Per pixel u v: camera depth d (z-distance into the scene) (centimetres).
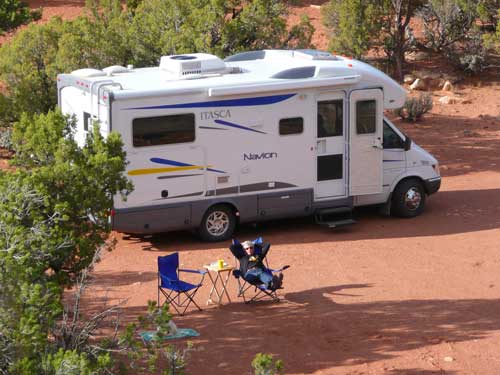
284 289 2838
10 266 1691
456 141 5503
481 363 2253
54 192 2105
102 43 4500
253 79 3366
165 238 3459
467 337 2425
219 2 4544
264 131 3375
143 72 3466
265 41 4722
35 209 2034
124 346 1906
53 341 1942
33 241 1944
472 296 2775
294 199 3481
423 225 3662
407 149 3722
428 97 6062
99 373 1702
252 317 2583
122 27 4669
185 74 3350
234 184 3362
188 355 2148
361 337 2433
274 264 3106
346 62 3584
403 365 2238
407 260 3158
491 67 7344
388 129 3700
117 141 2238
